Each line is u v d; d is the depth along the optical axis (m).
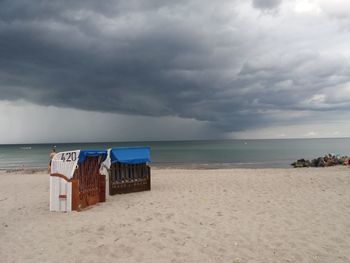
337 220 8.48
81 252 6.39
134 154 13.74
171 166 36.72
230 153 67.56
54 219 9.33
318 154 60.88
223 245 6.73
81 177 10.69
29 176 22.41
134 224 8.39
